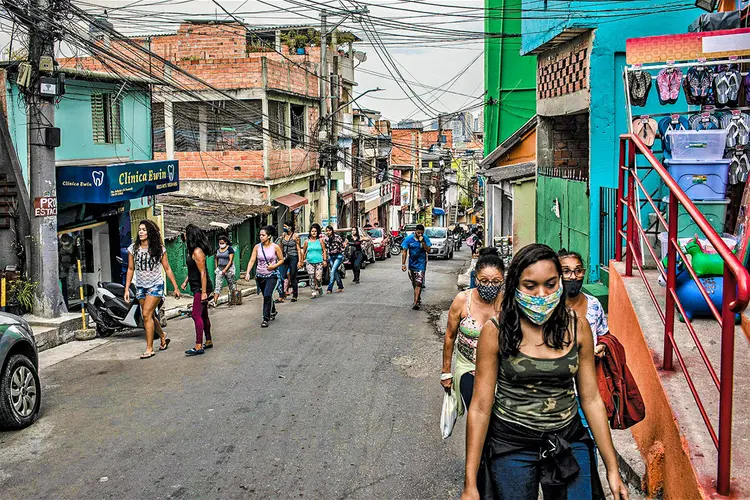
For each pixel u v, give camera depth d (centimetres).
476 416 368
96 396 857
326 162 3309
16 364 740
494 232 2583
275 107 2986
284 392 869
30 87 1173
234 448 684
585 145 1606
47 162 1199
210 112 2831
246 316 1450
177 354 1077
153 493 586
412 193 6400
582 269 526
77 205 1495
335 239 1945
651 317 601
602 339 483
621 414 471
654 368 525
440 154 6700
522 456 370
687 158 825
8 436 721
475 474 365
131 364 1016
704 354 433
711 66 845
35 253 1202
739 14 858
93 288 1605
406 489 597
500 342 361
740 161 825
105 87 1592
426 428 743
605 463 369
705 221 414
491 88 2661
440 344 1160
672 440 464
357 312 1503
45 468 639
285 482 609
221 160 2847
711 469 411
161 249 1058
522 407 365
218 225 2227
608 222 1084
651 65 885
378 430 736
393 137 6344
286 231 1705
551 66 1477
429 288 2034
